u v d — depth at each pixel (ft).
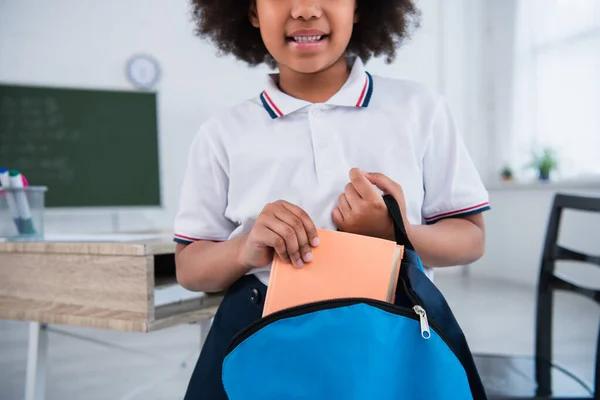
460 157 2.31
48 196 13.01
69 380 7.43
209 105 14.38
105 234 4.83
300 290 1.82
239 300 2.19
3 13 12.65
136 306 2.90
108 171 13.42
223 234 2.36
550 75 14.56
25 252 3.37
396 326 1.68
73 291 3.15
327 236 1.88
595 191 12.25
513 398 3.65
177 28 14.01
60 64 13.10
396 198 1.91
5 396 6.81
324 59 2.02
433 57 15.97
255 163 2.19
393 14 2.54
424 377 1.66
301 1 1.93
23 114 12.78
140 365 8.08
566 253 4.25
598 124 13.10
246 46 2.71
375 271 1.82
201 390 2.18
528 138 15.26
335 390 1.61
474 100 16.26
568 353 8.67
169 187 14.15
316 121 2.16
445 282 15.08
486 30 16.22
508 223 15.02
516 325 10.38
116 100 13.41
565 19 14.01
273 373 1.64
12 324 10.96
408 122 2.21
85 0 13.21
